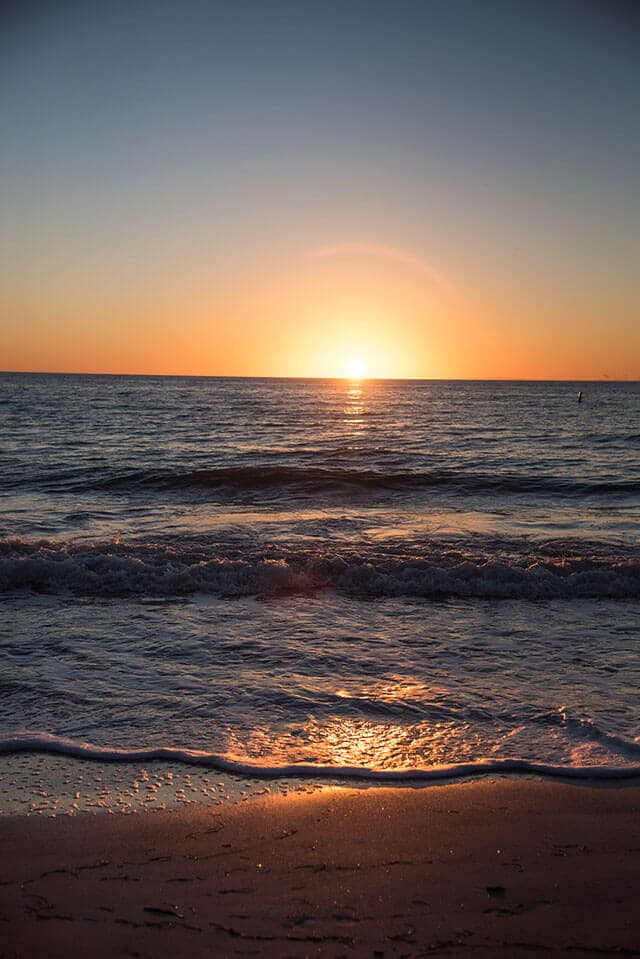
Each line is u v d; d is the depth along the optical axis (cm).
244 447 2753
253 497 1482
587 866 288
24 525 1145
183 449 2639
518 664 544
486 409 6581
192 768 376
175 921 251
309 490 1555
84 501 1427
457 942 241
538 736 416
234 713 448
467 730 425
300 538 1023
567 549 956
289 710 454
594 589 765
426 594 761
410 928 248
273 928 248
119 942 240
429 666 539
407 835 313
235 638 607
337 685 498
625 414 5825
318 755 392
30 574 792
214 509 1334
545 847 303
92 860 290
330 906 261
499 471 1944
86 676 513
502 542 1005
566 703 465
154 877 279
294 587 780
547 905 262
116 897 265
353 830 316
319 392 11406
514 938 243
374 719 440
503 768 378
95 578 790
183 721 435
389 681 506
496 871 285
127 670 526
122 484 1623
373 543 988
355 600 737
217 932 245
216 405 6588
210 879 278
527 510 1338
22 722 432
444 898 266
